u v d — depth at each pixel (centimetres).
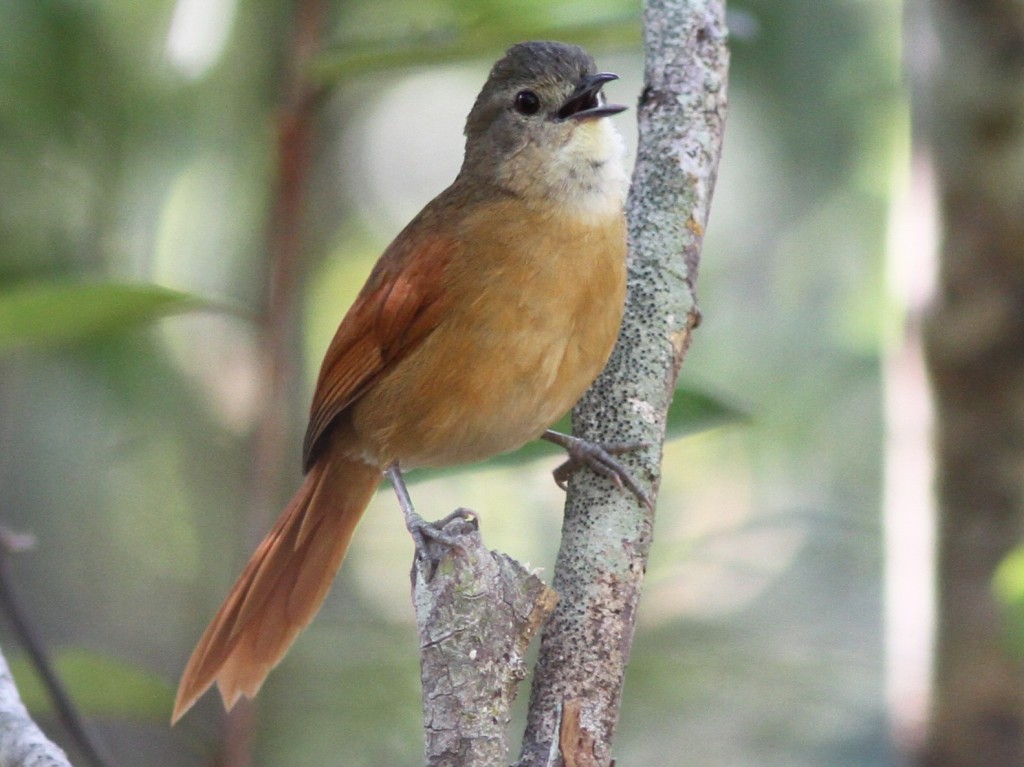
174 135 1178
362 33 1220
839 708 1244
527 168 838
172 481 1336
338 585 1427
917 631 1024
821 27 1349
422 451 896
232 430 1247
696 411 830
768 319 1489
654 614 1362
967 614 1005
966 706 1002
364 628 1196
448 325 844
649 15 803
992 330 1000
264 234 1112
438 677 597
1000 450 1002
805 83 1369
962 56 1002
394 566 1441
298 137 878
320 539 955
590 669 672
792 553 1423
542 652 680
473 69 1650
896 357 1055
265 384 868
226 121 1188
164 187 1181
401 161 1681
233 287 1210
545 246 822
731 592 1406
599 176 827
